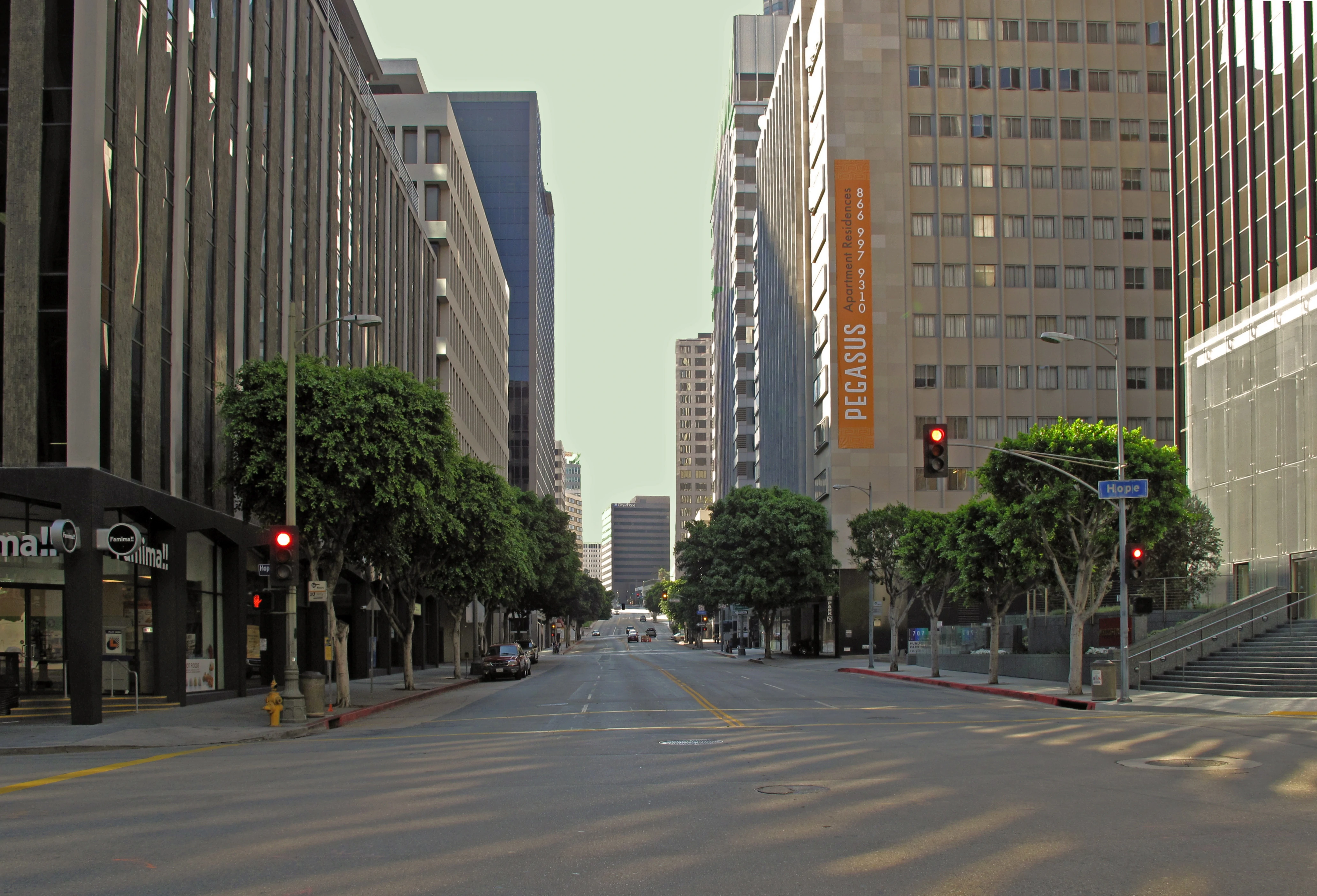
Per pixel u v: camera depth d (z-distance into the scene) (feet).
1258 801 37.50
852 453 236.22
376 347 172.86
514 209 493.77
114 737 71.20
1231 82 164.86
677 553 279.69
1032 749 55.36
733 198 464.24
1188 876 26.13
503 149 496.64
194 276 100.42
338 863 28.81
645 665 215.72
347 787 44.52
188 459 98.84
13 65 82.23
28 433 79.97
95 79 82.12
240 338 112.16
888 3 246.06
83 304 80.84
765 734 65.46
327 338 143.43
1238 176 163.43
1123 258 242.78
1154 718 77.25
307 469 92.12
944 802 37.73
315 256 138.62
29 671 86.79
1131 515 99.19
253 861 29.32
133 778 50.47
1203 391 170.60
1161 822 33.40
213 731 74.90
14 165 81.56
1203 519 153.89
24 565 87.25
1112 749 55.21
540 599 268.21
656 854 29.50
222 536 107.65
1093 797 38.78
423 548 129.70
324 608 137.08
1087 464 98.89
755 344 405.18
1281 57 151.64
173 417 95.30
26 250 81.10
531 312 487.61
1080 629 99.66
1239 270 162.81
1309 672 95.45
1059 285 241.55
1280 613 119.75
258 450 91.81
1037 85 245.45
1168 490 99.50
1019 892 24.71
